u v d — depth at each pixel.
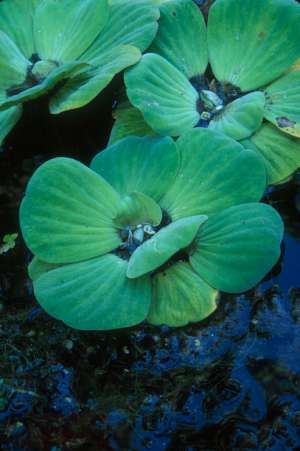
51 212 0.71
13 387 0.69
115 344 0.70
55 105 0.74
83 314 0.69
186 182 0.72
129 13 0.76
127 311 0.68
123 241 0.71
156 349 0.69
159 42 0.76
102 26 0.76
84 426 0.68
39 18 0.77
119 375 0.69
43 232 0.70
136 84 0.73
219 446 0.66
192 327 0.70
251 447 0.66
